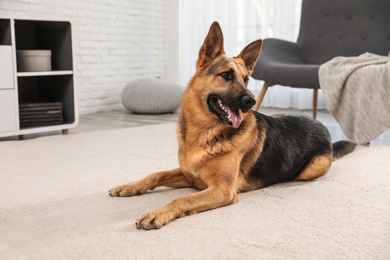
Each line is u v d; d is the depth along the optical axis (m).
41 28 4.16
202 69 2.01
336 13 4.48
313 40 4.54
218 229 1.65
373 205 1.96
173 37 6.29
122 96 5.22
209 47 2.01
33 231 1.64
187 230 1.63
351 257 1.42
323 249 1.48
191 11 6.12
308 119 2.46
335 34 4.46
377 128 3.25
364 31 4.32
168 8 6.27
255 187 2.18
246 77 2.05
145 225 1.63
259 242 1.53
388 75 3.16
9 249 1.48
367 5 4.35
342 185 2.28
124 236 1.58
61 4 4.78
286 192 2.15
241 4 5.79
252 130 2.09
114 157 2.92
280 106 5.63
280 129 2.29
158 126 4.20
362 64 3.42
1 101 3.45
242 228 1.66
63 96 4.04
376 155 2.99
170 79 6.41
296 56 4.47
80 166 2.67
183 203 1.76
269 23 5.62
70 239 1.56
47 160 2.82
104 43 5.36
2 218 1.78
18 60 3.68
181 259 1.40
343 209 1.90
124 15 5.60
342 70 3.52
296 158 2.28
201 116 1.96
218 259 1.40
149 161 2.81
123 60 5.66
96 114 5.14
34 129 3.66
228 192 1.88
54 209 1.89
